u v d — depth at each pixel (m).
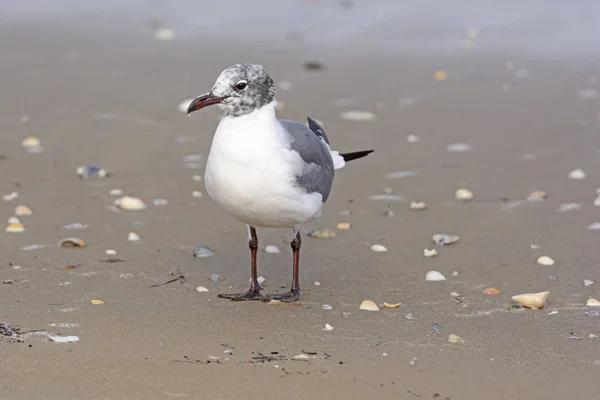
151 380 8.52
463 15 25.86
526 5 26.33
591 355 9.29
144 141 16.75
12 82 19.78
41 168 15.39
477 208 13.96
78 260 11.79
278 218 10.33
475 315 10.34
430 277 11.45
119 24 24.94
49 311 10.13
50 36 23.50
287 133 10.30
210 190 10.34
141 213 13.65
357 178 15.25
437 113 18.48
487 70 21.34
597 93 19.61
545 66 21.62
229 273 11.60
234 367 8.85
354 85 20.14
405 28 24.89
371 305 10.53
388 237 12.89
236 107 9.91
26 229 12.86
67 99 18.78
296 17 26.00
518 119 18.12
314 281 11.38
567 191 14.54
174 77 20.33
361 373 8.80
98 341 9.36
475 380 8.73
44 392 8.23
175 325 9.87
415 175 15.36
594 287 11.14
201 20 25.55
